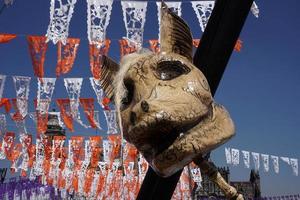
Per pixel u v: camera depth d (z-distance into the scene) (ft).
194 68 4.76
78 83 30.27
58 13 19.66
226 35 5.10
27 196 51.70
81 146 52.16
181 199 33.30
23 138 49.96
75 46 24.23
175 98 4.31
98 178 61.77
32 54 23.22
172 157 4.17
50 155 51.78
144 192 5.24
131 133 4.34
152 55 4.90
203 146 4.24
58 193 61.82
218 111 4.63
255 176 116.37
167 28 5.03
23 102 29.43
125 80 4.78
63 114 34.04
